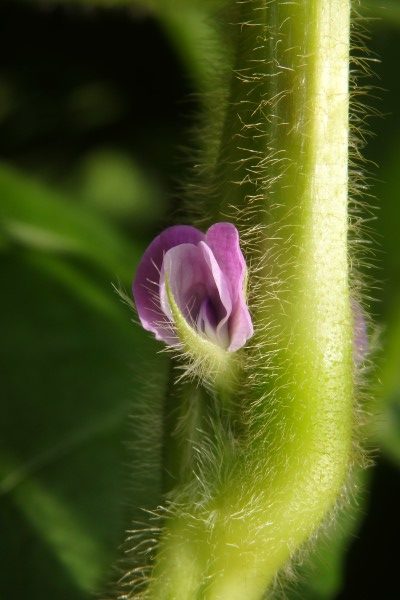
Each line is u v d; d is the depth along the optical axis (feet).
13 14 0.64
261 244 0.28
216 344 0.27
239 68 0.28
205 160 0.29
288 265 0.27
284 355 0.27
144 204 0.63
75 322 0.44
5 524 0.40
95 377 0.43
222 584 0.28
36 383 0.43
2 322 0.44
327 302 0.27
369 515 0.45
